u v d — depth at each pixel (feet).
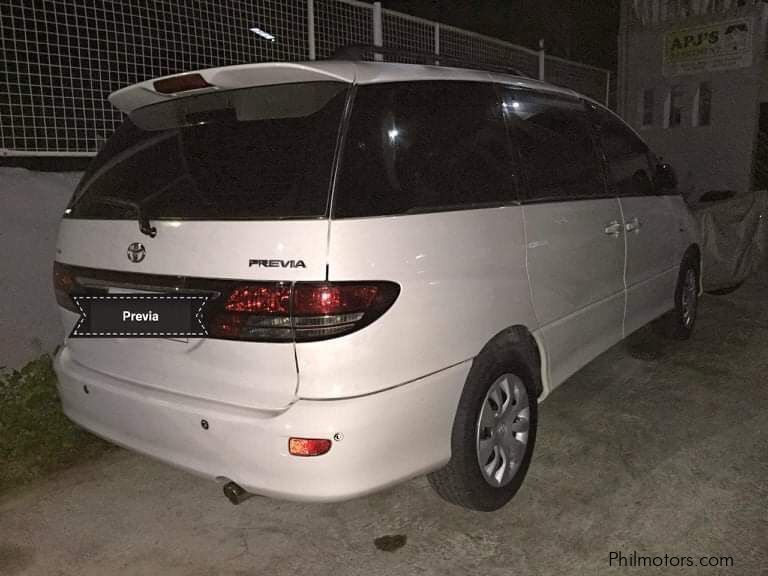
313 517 9.92
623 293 13.44
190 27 19.29
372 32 22.99
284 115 8.43
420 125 9.05
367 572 8.68
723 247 21.20
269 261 7.63
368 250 7.79
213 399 8.23
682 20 32.76
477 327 9.05
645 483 10.64
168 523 9.83
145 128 9.64
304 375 7.68
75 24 17.66
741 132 31.83
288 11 20.80
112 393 8.96
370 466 7.93
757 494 10.23
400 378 8.10
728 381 14.85
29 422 11.87
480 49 27.76
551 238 10.71
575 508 9.98
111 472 11.32
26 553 9.14
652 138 34.71
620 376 15.28
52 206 17.15
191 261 8.08
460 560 8.87
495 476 9.76
